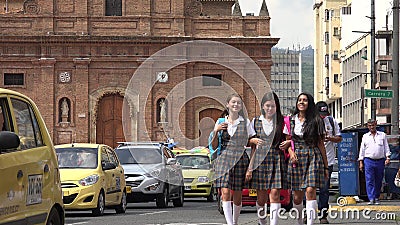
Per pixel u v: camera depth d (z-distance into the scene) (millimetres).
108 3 67688
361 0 80875
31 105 11539
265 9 67812
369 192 21766
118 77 66750
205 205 29672
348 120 85688
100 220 20172
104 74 66688
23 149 10703
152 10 67750
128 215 22375
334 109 100562
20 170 10312
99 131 66562
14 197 10070
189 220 19828
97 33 67250
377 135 21672
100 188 22141
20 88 66125
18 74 66312
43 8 66750
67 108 66250
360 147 22312
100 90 66562
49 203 11250
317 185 14094
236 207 14242
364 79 75625
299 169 14117
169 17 67562
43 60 65938
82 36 66188
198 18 67750
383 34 68062
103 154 23594
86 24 67000
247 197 21891
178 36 66688
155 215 22109
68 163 22812
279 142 13930
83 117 66188
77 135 66062
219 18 67625
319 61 105188
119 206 24047
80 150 23297
